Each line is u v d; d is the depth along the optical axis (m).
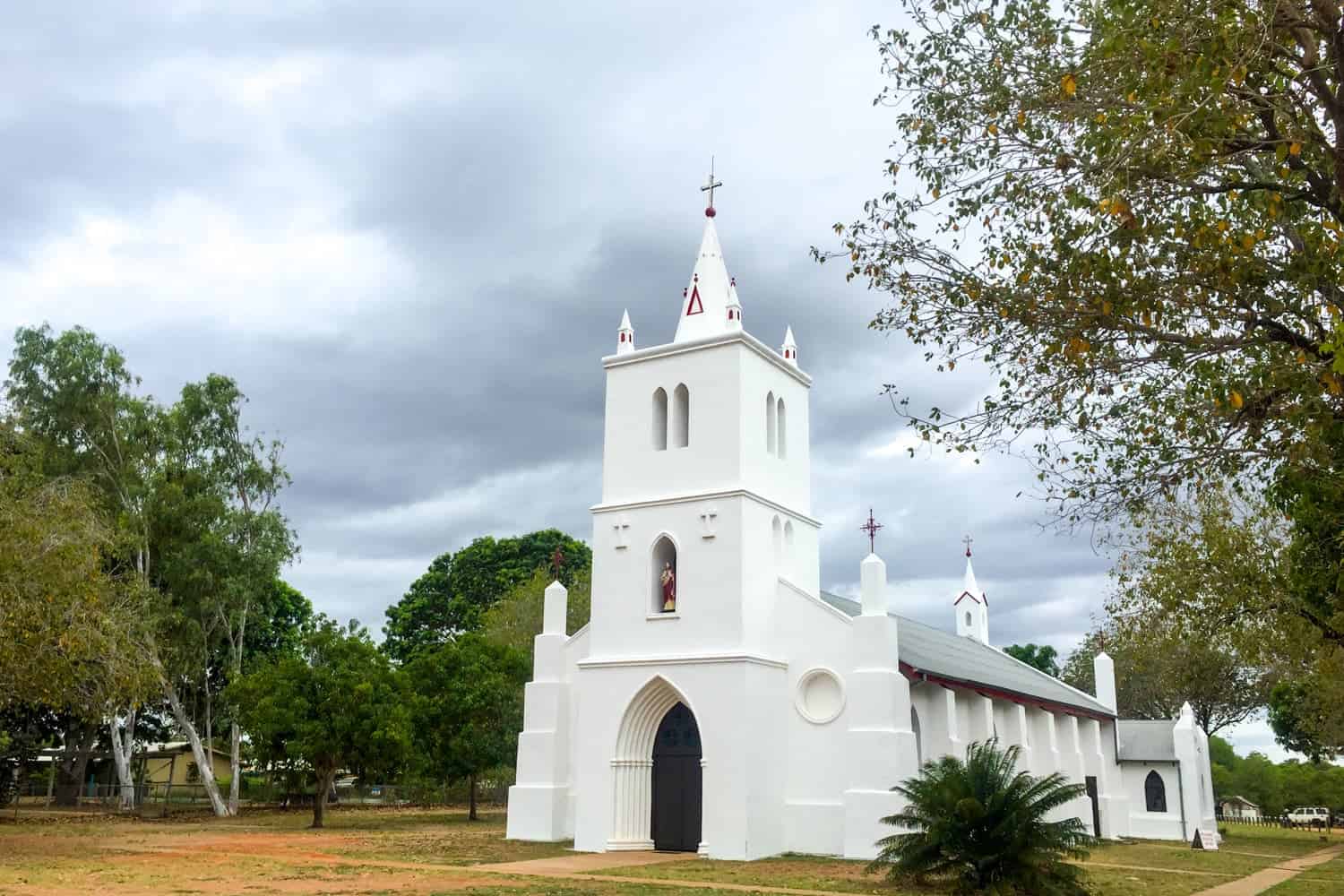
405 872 24.88
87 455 50.72
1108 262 15.29
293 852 29.81
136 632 38.75
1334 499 17.44
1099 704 56.25
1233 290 15.46
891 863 24.36
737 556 32.28
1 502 26.98
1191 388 16.30
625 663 33.03
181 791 64.19
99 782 67.25
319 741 41.03
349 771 46.34
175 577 48.62
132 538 44.88
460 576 85.81
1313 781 81.56
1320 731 51.88
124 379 52.38
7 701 29.20
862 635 31.47
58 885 20.48
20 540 26.69
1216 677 62.38
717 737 30.98
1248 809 83.81
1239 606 27.03
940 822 22.42
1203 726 67.94
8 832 37.00
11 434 36.16
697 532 33.16
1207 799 57.78
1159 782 53.72
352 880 22.80
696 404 34.41
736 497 32.66
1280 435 16.48
